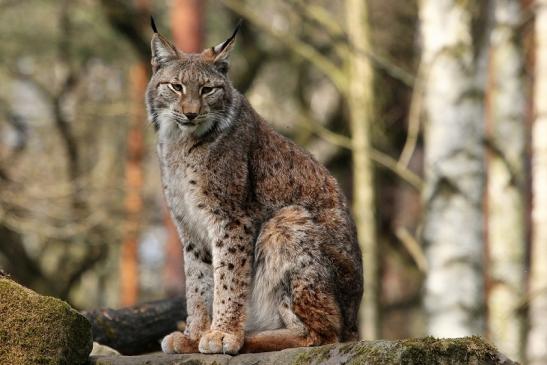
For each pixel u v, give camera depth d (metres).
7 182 20.27
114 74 25.31
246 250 7.51
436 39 13.13
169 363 6.69
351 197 25.20
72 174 24.12
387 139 24.23
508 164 17.00
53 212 20.45
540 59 15.65
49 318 6.52
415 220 26.22
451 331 12.88
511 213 16.88
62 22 21.52
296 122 20.17
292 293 7.40
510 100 17.31
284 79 25.11
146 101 8.15
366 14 18.78
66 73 24.19
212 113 7.64
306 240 7.43
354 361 5.97
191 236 7.86
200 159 7.61
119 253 26.30
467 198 12.92
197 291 7.85
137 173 22.42
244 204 7.59
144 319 9.80
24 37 21.14
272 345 7.27
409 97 24.86
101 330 9.45
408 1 23.50
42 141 24.72
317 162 7.93
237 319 7.39
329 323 7.36
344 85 18.80
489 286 16.84
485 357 5.94
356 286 7.69
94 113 21.91
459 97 12.98
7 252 22.16
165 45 8.05
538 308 15.64
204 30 18.70
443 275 12.95
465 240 12.92
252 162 7.71
